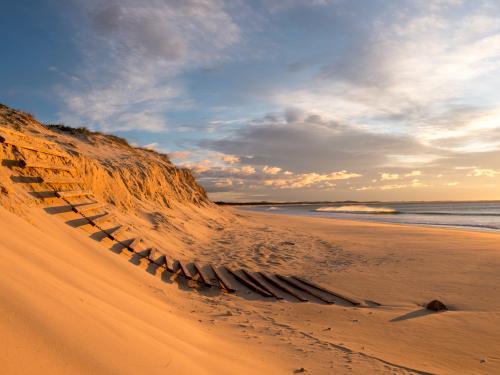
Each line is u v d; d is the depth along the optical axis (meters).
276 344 5.22
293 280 10.02
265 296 8.66
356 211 74.31
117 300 4.54
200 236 16.03
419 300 8.31
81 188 11.78
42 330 2.25
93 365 2.24
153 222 14.65
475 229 27.61
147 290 7.06
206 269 10.68
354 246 16.36
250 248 14.55
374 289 9.29
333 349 5.25
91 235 9.43
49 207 9.12
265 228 23.48
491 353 5.37
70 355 2.20
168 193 21.06
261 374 3.81
